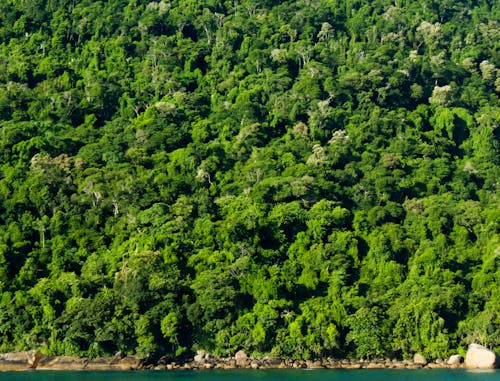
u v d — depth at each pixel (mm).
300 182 191750
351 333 155000
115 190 189000
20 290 161250
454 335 156750
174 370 149125
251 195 189375
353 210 194750
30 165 197000
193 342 157500
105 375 140750
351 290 166000
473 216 185625
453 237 183250
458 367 151875
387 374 140625
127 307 155250
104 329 150375
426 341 154625
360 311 157250
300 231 180375
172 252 167875
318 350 153125
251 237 174500
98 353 152000
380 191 199875
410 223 188750
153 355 152625
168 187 193500
